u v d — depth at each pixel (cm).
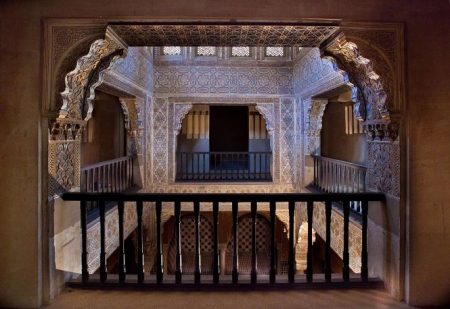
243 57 830
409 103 245
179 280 264
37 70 244
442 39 246
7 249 242
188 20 240
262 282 264
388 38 247
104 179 530
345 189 571
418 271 243
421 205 245
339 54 284
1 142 244
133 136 724
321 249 927
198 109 1085
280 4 242
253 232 264
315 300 246
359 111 294
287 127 841
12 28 244
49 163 249
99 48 263
